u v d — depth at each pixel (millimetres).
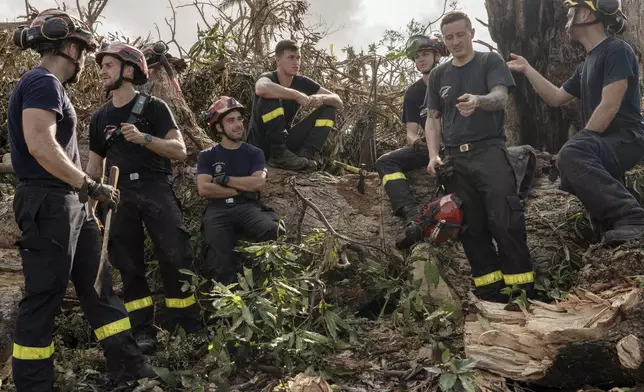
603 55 3619
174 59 5371
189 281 3871
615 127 3691
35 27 3033
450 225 3865
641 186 4402
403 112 4945
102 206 4223
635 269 3133
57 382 3285
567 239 4406
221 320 3506
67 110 3051
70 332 4012
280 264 3809
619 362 2768
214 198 4188
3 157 5605
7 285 4055
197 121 5973
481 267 3949
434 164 3996
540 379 2924
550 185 4738
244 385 3297
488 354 3031
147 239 4477
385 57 5559
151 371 3281
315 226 4723
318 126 5152
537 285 3961
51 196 2988
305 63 6352
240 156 4246
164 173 3881
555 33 4941
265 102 4922
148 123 3793
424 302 3854
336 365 3377
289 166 4977
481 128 3852
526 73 4238
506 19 5172
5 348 3736
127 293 3867
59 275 3002
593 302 3012
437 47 4723
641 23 5141
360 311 4219
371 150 5609
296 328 3492
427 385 3129
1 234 4461
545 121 5125
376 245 4570
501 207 3766
